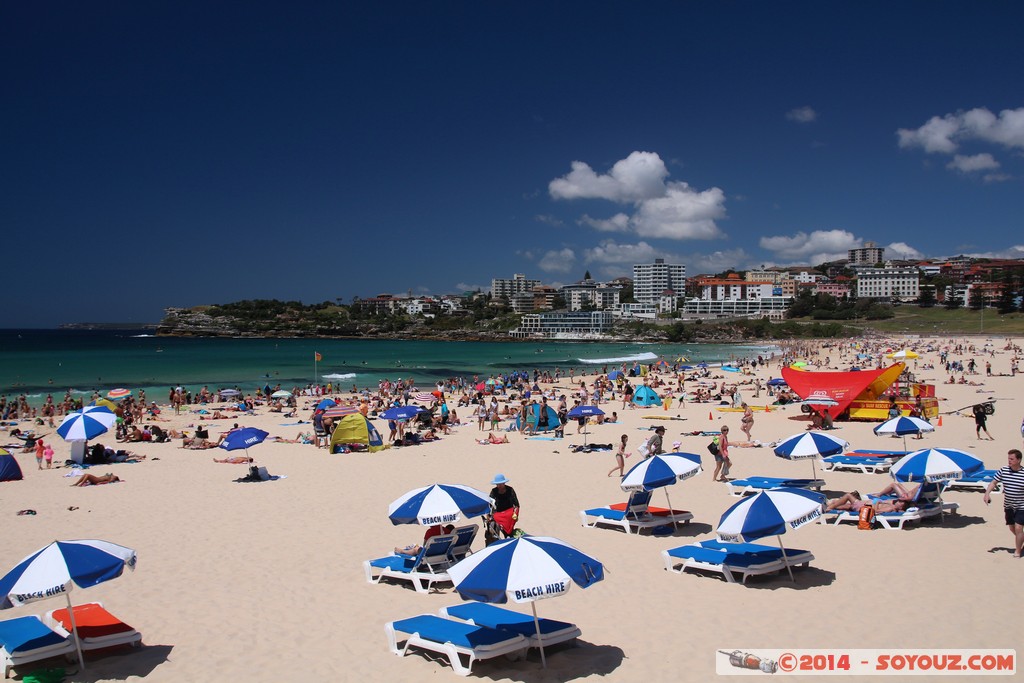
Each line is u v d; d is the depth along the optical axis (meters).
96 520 14.80
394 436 28.00
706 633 8.21
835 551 11.17
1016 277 186.50
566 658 7.65
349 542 12.65
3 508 16.12
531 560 7.00
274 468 21.38
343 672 7.44
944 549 11.11
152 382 66.00
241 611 9.31
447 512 9.93
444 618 8.34
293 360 106.00
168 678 7.36
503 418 35.38
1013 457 10.66
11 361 98.06
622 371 74.44
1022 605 8.73
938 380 51.66
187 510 15.62
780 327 190.25
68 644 7.70
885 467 18.45
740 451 22.48
